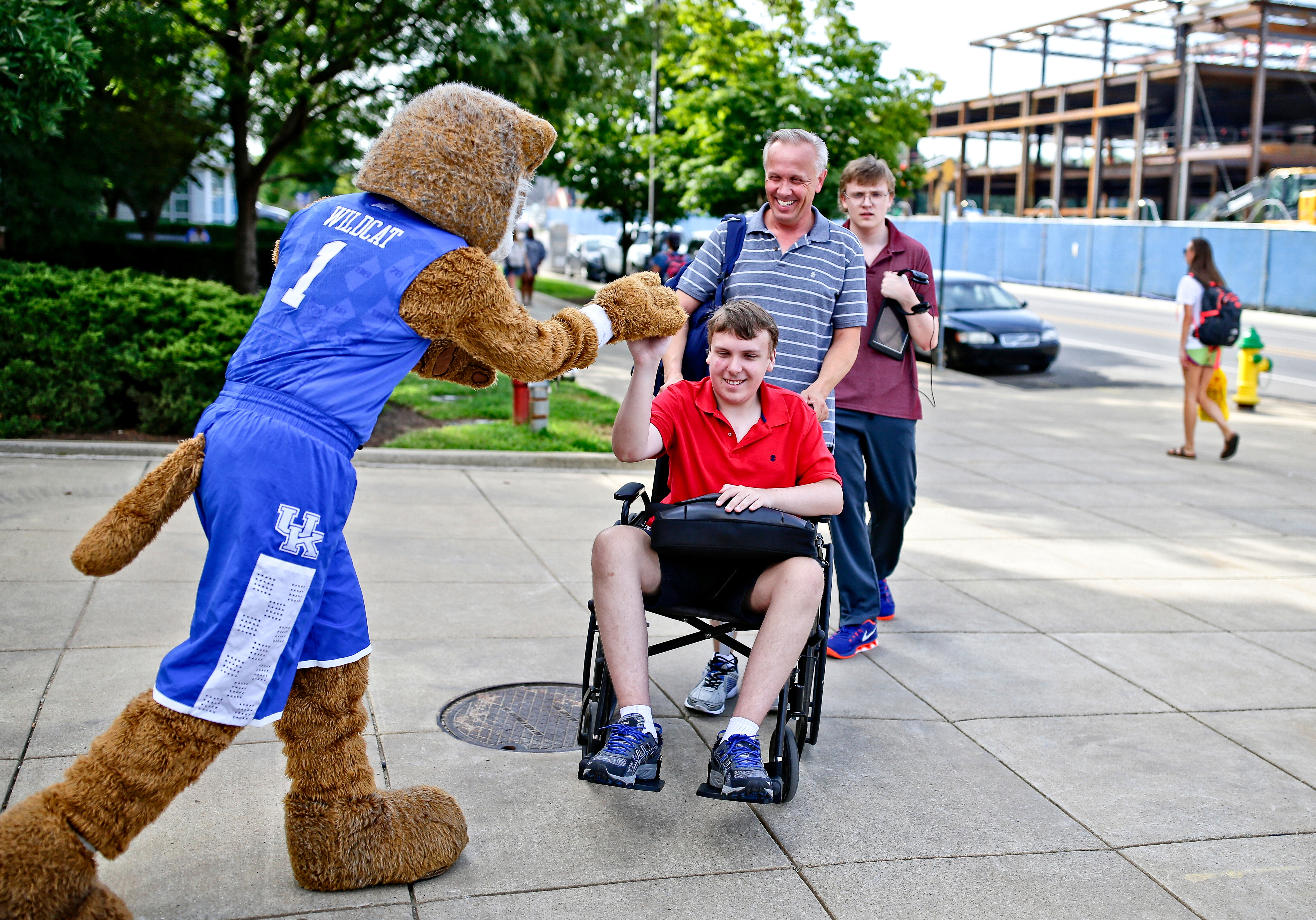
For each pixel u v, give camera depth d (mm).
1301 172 30375
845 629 4793
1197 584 6234
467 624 4863
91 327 7988
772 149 4105
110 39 12430
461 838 2959
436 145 2635
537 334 2752
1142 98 36688
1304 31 35031
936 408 13148
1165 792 3639
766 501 3424
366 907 2744
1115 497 8602
